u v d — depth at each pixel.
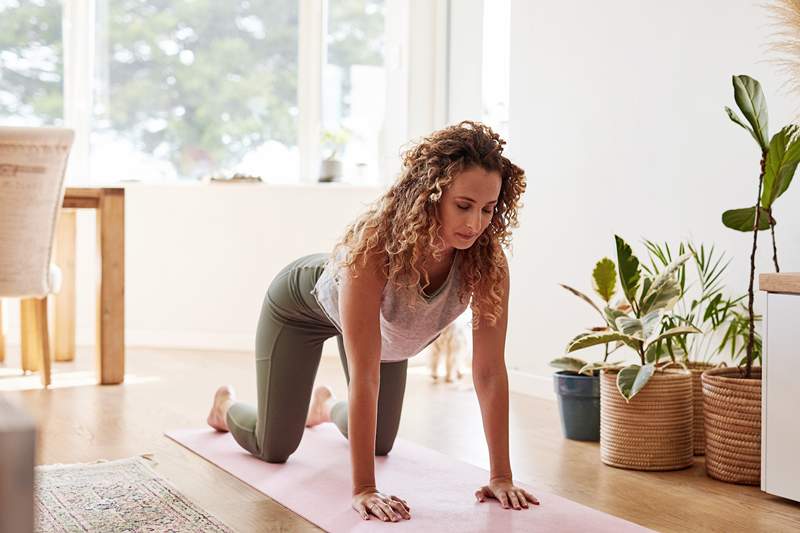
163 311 5.43
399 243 2.01
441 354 4.26
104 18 5.55
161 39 5.55
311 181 5.42
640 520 2.15
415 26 4.86
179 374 4.37
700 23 3.11
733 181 2.99
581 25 3.62
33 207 3.49
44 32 5.54
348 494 2.29
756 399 2.45
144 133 5.56
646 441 2.63
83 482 2.37
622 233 3.45
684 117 3.18
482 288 2.13
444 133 2.00
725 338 2.78
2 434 0.72
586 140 3.61
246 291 5.35
